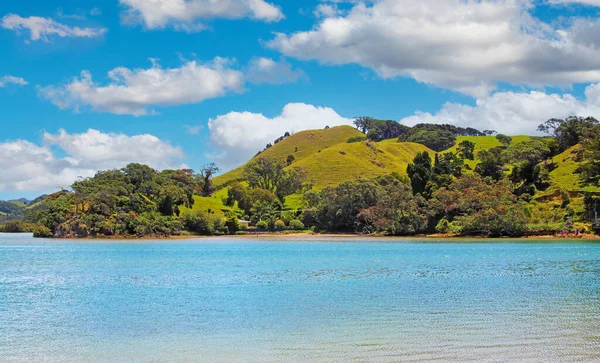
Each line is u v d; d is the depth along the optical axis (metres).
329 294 45.62
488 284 51.47
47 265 76.81
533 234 151.00
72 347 28.58
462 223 156.88
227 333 31.23
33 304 42.19
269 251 106.56
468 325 32.31
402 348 26.95
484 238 152.25
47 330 32.72
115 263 79.50
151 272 65.62
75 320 35.66
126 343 29.30
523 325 32.19
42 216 186.50
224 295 45.78
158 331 32.09
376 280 55.28
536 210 160.12
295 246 124.50
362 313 36.62
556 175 190.38
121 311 38.72
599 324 32.41
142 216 182.62
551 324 32.44
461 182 172.38
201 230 192.25
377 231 177.75
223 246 127.38
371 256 89.50
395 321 33.75
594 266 68.81
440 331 30.73
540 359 24.77
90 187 193.25
